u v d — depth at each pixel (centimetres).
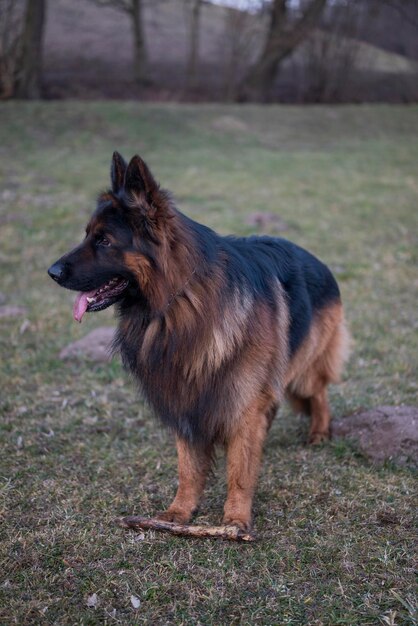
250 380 332
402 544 318
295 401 455
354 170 1483
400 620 268
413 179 1404
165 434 451
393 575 295
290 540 326
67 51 2572
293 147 1761
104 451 425
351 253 906
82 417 477
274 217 1045
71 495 371
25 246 909
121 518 342
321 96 2505
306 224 1034
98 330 630
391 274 823
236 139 1784
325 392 450
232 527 325
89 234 316
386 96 2575
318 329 422
